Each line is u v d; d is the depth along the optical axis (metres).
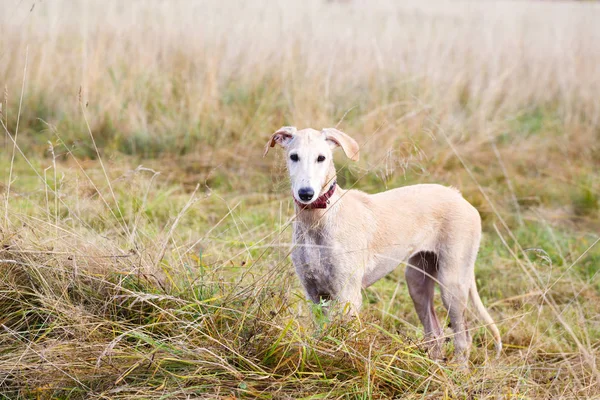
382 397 3.68
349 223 4.45
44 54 9.62
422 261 5.06
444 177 7.89
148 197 6.84
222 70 9.83
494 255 6.33
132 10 10.63
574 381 4.08
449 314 4.88
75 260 4.23
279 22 10.66
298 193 4.18
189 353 3.65
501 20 12.48
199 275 4.25
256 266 4.76
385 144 7.87
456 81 9.85
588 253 6.45
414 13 12.51
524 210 7.63
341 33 10.55
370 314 4.70
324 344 3.80
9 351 3.77
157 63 9.96
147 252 4.48
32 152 8.43
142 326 3.79
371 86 9.67
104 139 8.78
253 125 8.89
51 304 3.97
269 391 3.59
